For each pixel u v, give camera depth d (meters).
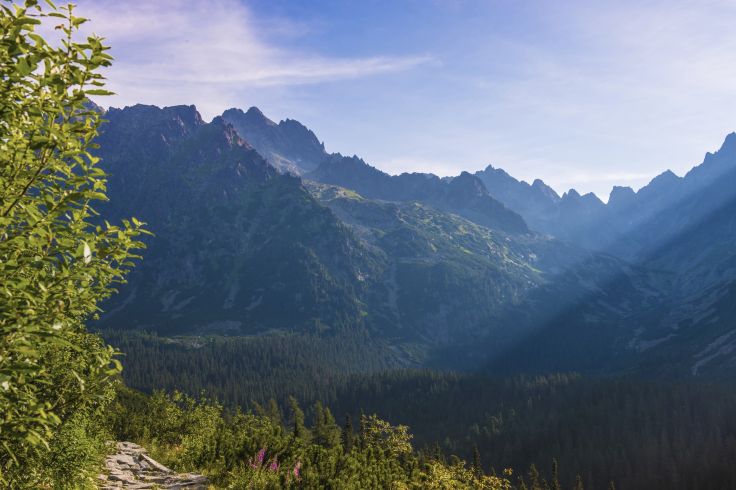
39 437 6.79
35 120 6.69
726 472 143.62
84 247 6.66
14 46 6.23
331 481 18.20
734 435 175.25
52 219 6.75
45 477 12.38
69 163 7.08
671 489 146.50
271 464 20.16
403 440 27.52
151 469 20.33
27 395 6.60
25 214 6.80
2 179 6.41
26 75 6.28
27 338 6.45
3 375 5.95
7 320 6.27
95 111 7.05
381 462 23.02
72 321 7.59
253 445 21.80
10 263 6.25
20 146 6.48
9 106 6.44
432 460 24.06
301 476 18.42
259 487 18.03
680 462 158.88
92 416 16.30
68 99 6.81
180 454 24.92
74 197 6.77
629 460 169.62
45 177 6.74
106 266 7.48
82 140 7.34
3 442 6.78
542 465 180.00
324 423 87.75
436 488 20.97
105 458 20.09
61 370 9.12
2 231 6.49
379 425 28.08
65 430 12.85
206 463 22.16
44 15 6.53
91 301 7.59
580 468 169.50
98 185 7.14
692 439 176.00
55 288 6.93
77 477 14.48
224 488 18.69
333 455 20.88
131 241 7.58
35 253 6.70
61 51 6.67
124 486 17.06
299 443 23.08
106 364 9.15
